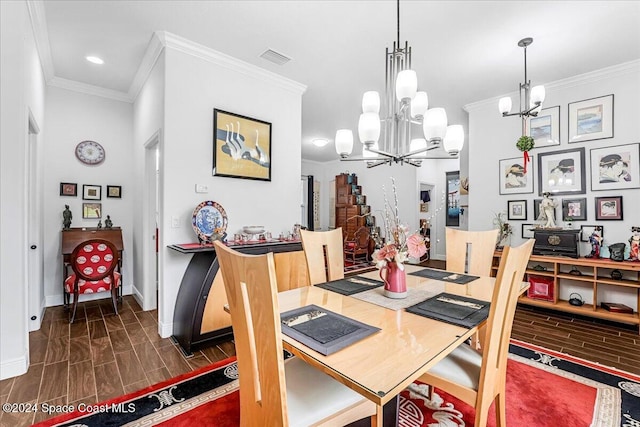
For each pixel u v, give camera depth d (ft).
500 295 3.92
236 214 10.48
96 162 12.87
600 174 10.82
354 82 12.07
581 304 10.82
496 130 13.32
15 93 6.84
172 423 5.34
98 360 7.55
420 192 25.73
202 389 6.38
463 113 15.23
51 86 11.87
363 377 2.98
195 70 9.46
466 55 9.78
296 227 11.70
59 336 8.96
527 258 4.63
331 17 7.98
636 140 10.16
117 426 5.24
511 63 10.30
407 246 5.57
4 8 6.73
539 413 5.63
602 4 7.35
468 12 7.71
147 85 11.00
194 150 9.45
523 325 10.26
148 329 9.56
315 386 4.09
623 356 7.97
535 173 12.26
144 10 7.74
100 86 12.53
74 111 12.40
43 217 11.44
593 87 10.96
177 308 8.84
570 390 6.38
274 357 3.00
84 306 11.86
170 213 8.98
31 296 9.35
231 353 8.00
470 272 8.20
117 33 8.78
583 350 8.32
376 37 8.89
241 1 7.38
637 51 9.50
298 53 9.82
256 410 3.48
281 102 11.81
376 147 7.02
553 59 10.02
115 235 12.48
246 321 3.42
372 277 7.29
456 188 24.31
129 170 13.73
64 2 7.42
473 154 14.05
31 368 7.12
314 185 28.58
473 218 14.02
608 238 10.69
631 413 5.64
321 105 14.75
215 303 8.41
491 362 4.09
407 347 3.62
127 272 13.62
